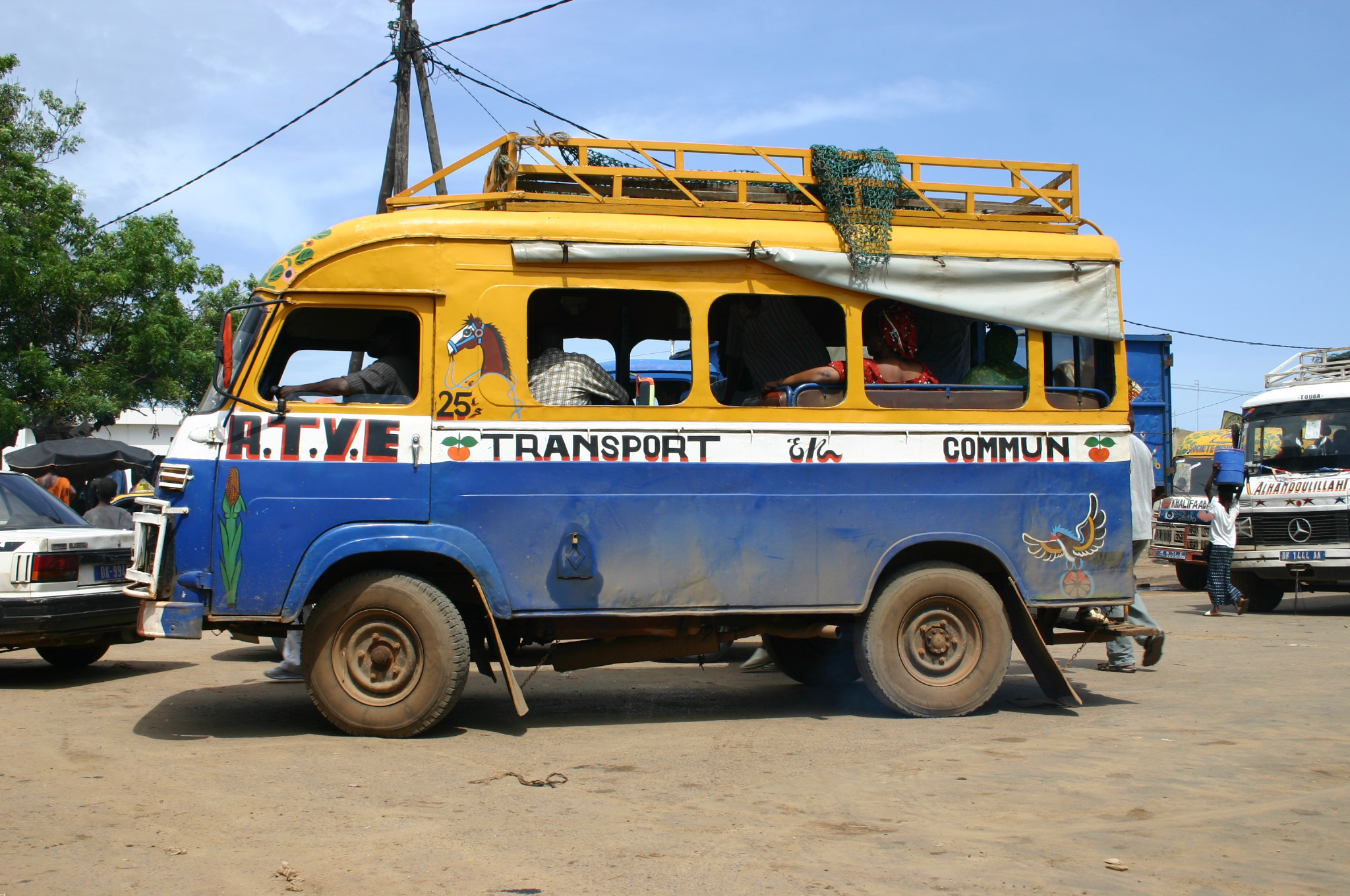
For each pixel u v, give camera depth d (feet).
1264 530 43.37
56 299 66.49
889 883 11.96
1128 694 24.40
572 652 21.06
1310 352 53.36
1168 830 14.03
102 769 16.97
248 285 79.05
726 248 20.94
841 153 22.04
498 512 19.75
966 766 17.43
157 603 18.84
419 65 51.47
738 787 16.10
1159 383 61.62
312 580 18.99
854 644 21.84
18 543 25.03
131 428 118.21
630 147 21.72
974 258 22.00
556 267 20.34
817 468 20.99
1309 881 12.21
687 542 20.43
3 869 12.24
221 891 11.61
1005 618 21.79
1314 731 20.24
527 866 12.46
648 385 22.40
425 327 19.89
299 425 19.31
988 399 21.98
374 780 16.33
